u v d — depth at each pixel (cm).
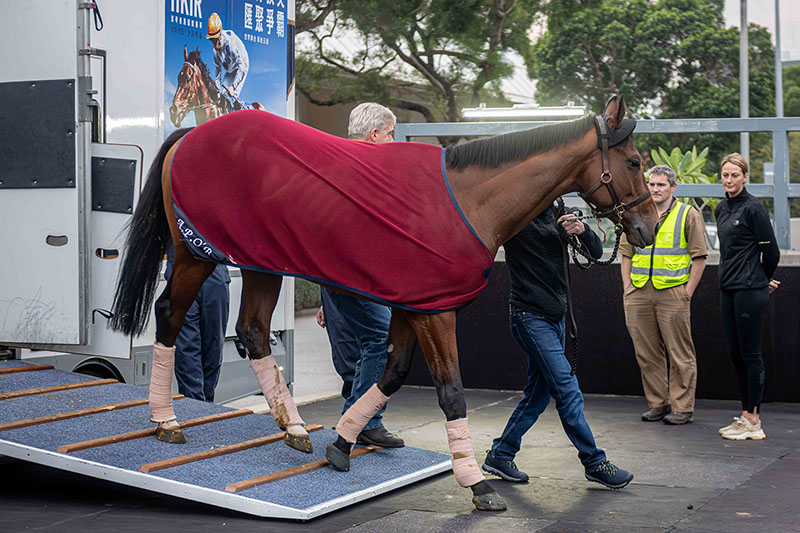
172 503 494
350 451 521
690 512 473
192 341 639
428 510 477
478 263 469
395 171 474
